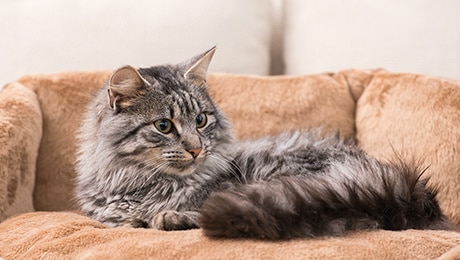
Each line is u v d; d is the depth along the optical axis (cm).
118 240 157
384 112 237
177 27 271
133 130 188
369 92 245
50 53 270
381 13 275
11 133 219
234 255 142
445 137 216
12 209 218
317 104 248
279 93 249
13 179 219
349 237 155
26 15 273
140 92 189
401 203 168
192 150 186
